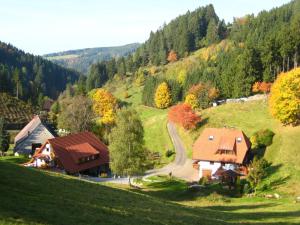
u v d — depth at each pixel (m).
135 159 75.00
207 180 78.00
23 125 169.38
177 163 103.81
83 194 37.34
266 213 46.75
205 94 144.12
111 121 136.50
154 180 82.81
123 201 38.94
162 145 122.06
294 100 95.75
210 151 91.38
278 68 132.25
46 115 177.75
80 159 89.00
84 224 26.33
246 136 98.12
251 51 135.00
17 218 24.20
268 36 152.38
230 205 56.75
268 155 88.94
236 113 119.69
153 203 42.53
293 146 87.56
